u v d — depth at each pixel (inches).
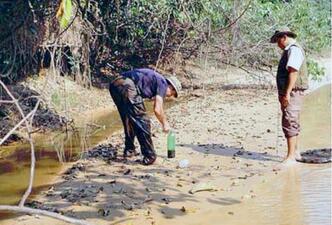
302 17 729.0
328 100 618.5
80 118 555.5
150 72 355.6
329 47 926.4
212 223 257.9
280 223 255.4
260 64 743.7
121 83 355.3
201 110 569.0
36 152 416.2
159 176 331.6
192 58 746.2
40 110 522.9
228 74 782.5
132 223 259.3
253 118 517.7
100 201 290.7
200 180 322.3
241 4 661.3
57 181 333.1
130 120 357.1
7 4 469.4
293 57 337.7
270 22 701.9
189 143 414.0
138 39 687.1
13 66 525.3
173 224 257.6
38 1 474.0
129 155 376.8
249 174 332.5
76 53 573.3
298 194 293.9
